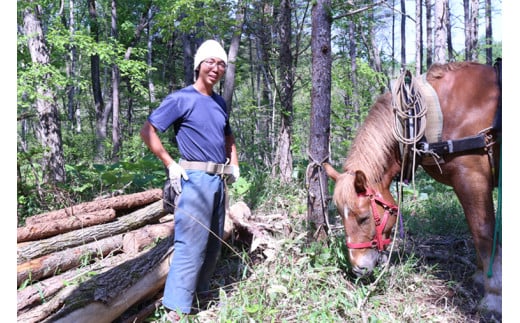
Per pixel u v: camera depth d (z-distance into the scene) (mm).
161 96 15359
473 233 3059
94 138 14961
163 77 16531
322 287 3285
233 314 2869
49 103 6801
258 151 9141
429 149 3023
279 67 6984
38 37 6863
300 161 7535
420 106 3033
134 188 6328
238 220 4004
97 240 4047
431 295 3385
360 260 3016
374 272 3330
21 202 5164
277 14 7105
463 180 3010
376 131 3176
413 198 5945
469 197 3010
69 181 6824
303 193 5797
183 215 2914
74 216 4133
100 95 15039
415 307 3045
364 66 9320
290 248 3713
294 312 2975
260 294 3066
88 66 21062
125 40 15797
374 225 3014
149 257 3154
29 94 6438
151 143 2906
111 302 2770
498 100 2924
